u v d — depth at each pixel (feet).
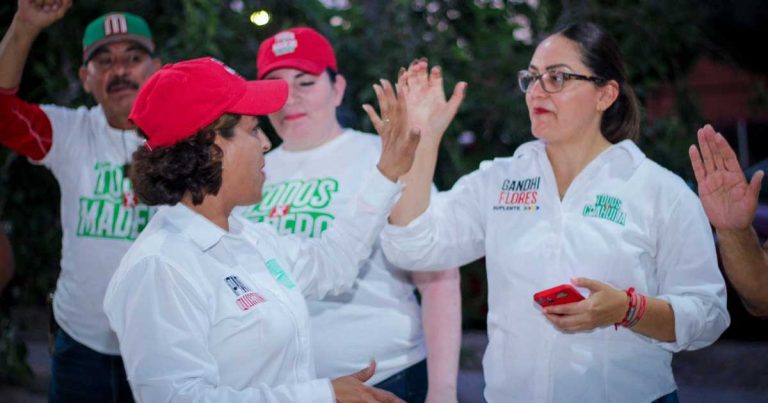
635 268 7.78
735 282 7.86
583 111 8.11
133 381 6.43
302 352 7.23
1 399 19.69
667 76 20.01
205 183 7.11
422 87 8.70
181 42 17.39
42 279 16.97
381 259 9.98
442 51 18.40
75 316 11.05
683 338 7.43
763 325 22.48
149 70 11.69
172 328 6.47
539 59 8.27
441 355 9.87
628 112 8.44
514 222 8.33
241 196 7.38
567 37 8.22
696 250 7.67
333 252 8.29
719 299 7.60
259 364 6.81
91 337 10.96
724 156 7.47
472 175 9.09
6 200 16.71
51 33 16.97
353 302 9.82
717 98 30.89
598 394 7.81
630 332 7.84
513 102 18.47
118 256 10.93
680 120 19.08
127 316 6.54
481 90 18.78
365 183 8.29
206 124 7.00
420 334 10.28
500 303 8.29
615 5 19.35
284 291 7.32
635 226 7.82
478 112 18.83
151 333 6.42
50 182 16.98
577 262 7.89
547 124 8.18
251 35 18.06
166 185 7.05
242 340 6.77
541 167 8.39
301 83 10.28
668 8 19.16
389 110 8.12
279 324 6.93
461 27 19.20
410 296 10.29
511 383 8.11
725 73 30.37
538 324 7.97
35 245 17.01
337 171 10.19
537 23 19.13
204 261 6.93
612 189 7.96
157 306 6.52
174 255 6.74
